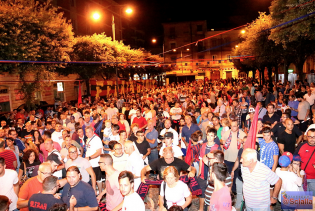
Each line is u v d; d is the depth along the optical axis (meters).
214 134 5.88
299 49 20.23
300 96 14.86
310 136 5.21
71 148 5.73
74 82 31.47
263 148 5.68
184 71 61.78
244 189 4.34
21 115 13.48
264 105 18.62
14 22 13.93
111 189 4.71
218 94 24.41
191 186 5.07
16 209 4.98
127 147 5.66
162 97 20.48
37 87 15.53
